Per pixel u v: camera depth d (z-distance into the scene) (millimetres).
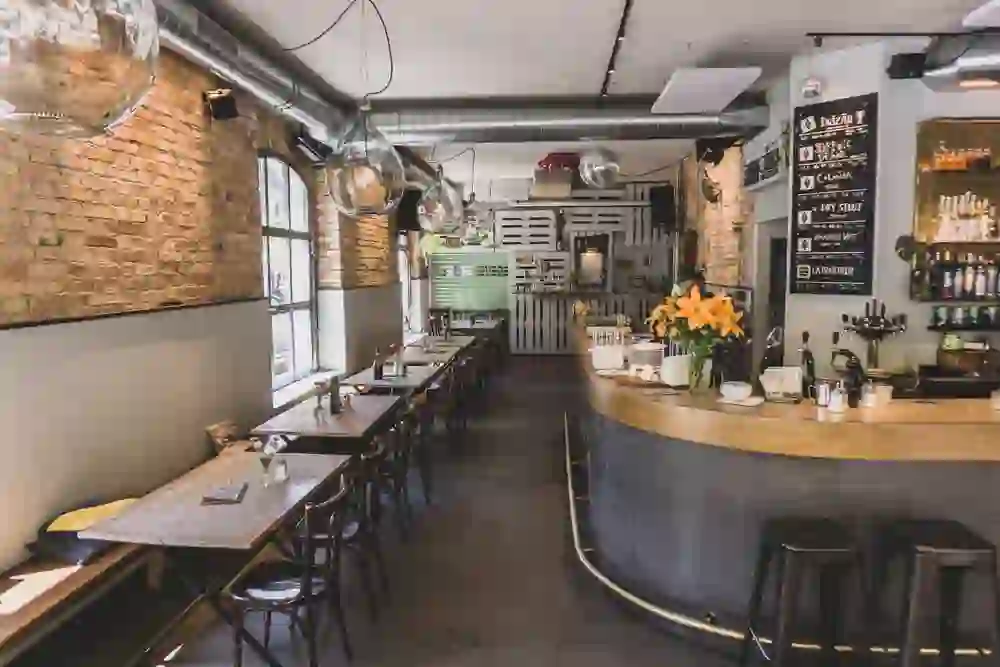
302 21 4594
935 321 4938
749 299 7328
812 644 3340
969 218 4848
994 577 2916
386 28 4738
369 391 6078
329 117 5777
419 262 13320
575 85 6312
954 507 3275
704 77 5012
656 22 4625
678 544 3648
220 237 5246
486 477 6371
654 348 4699
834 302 5180
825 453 3209
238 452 4035
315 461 3801
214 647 3512
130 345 3998
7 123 2059
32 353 3232
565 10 4414
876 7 4332
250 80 4512
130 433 3992
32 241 3289
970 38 4254
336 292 7734
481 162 10734
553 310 13766
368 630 3652
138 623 3191
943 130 4797
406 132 6656
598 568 4223
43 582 2980
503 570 4375
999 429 3123
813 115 5242
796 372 3672
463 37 4934
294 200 7191
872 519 3301
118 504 3514
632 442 3896
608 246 13391
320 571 3303
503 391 10555
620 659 3396
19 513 3156
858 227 4996
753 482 3412
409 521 5234
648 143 9320
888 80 4867
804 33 4820
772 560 3357
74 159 3584
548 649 3477
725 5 4328
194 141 4859
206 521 2932
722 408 3459
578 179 10867
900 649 2975
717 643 3475
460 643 3527
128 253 4078
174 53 4566
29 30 1869
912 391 4527
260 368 5773
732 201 8070
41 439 3287
